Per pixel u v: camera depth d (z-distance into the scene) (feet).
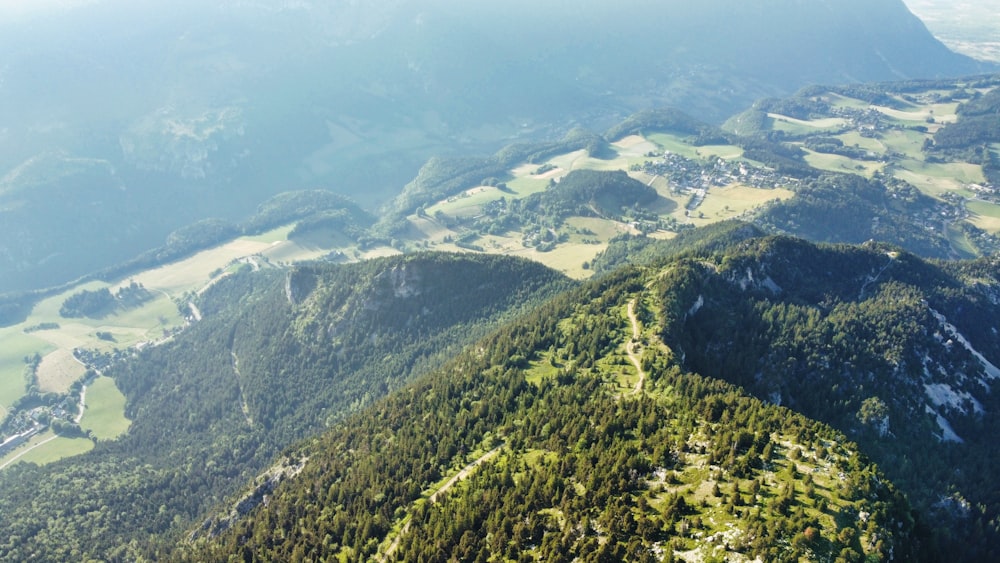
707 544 525.75
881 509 554.05
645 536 551.59
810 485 566.77
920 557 563.07
